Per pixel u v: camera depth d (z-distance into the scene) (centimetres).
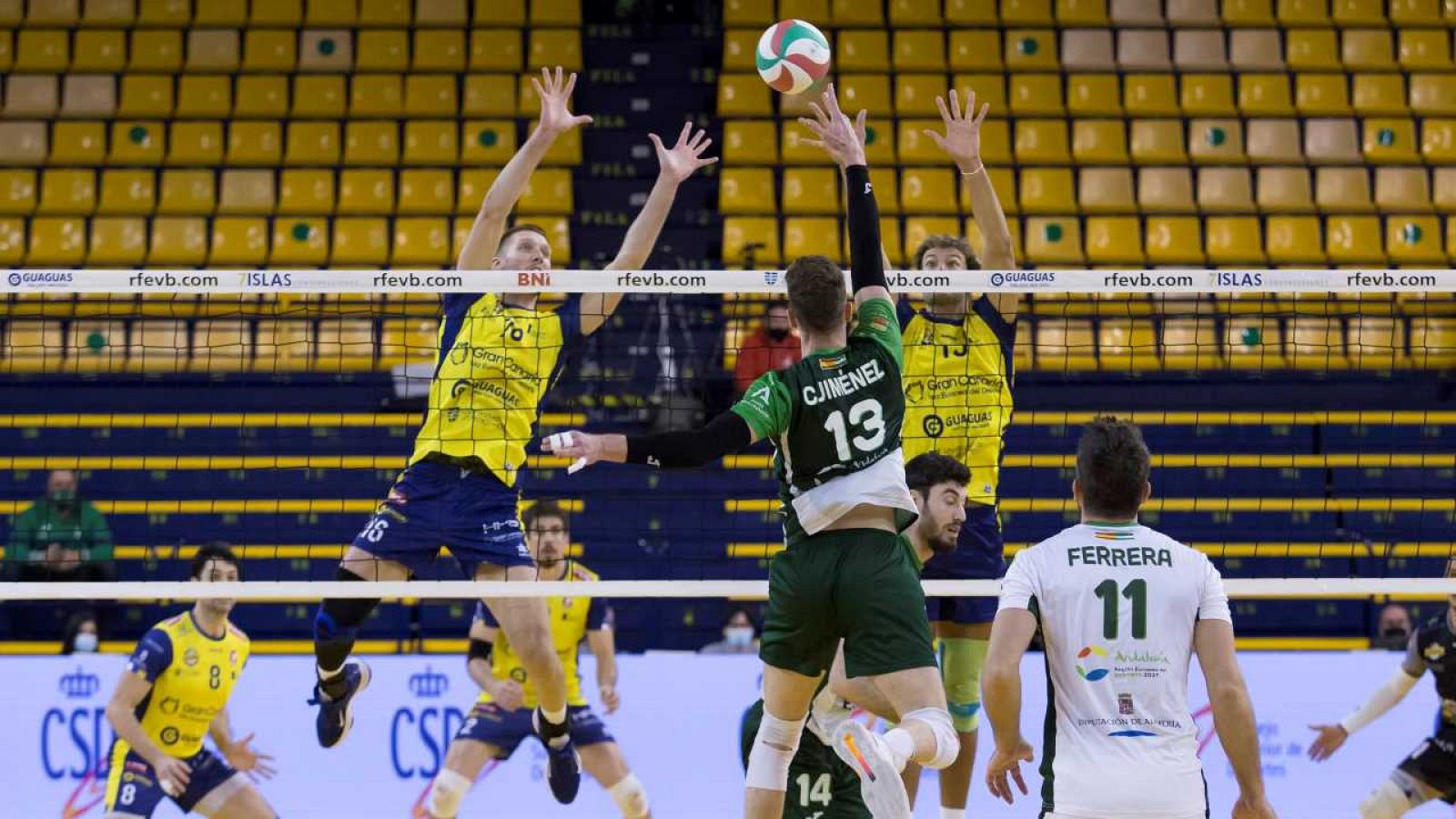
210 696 1123
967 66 2262
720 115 2189
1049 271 936
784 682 739
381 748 1295
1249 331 1930
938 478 850
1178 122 2189
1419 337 1934
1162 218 2088
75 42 2230
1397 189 2153
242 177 2089
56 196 2089
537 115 2178
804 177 2095
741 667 1313
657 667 1310
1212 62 2284
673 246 2055
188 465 1717
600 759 1199
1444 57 2312
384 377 1811
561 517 1220
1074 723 661
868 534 725
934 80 2211
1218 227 2092
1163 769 650
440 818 1189
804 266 746
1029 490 1723
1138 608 666
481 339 953
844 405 721
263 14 2269
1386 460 1745
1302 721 1320
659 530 1677
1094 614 667
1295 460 1742
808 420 718
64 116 2161
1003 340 1012
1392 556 1631
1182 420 1766
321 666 979
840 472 722
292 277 934
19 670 1284
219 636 1130
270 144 2125
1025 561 684
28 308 1875
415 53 2233
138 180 2089
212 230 2047
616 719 1300
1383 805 1130
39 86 2180
